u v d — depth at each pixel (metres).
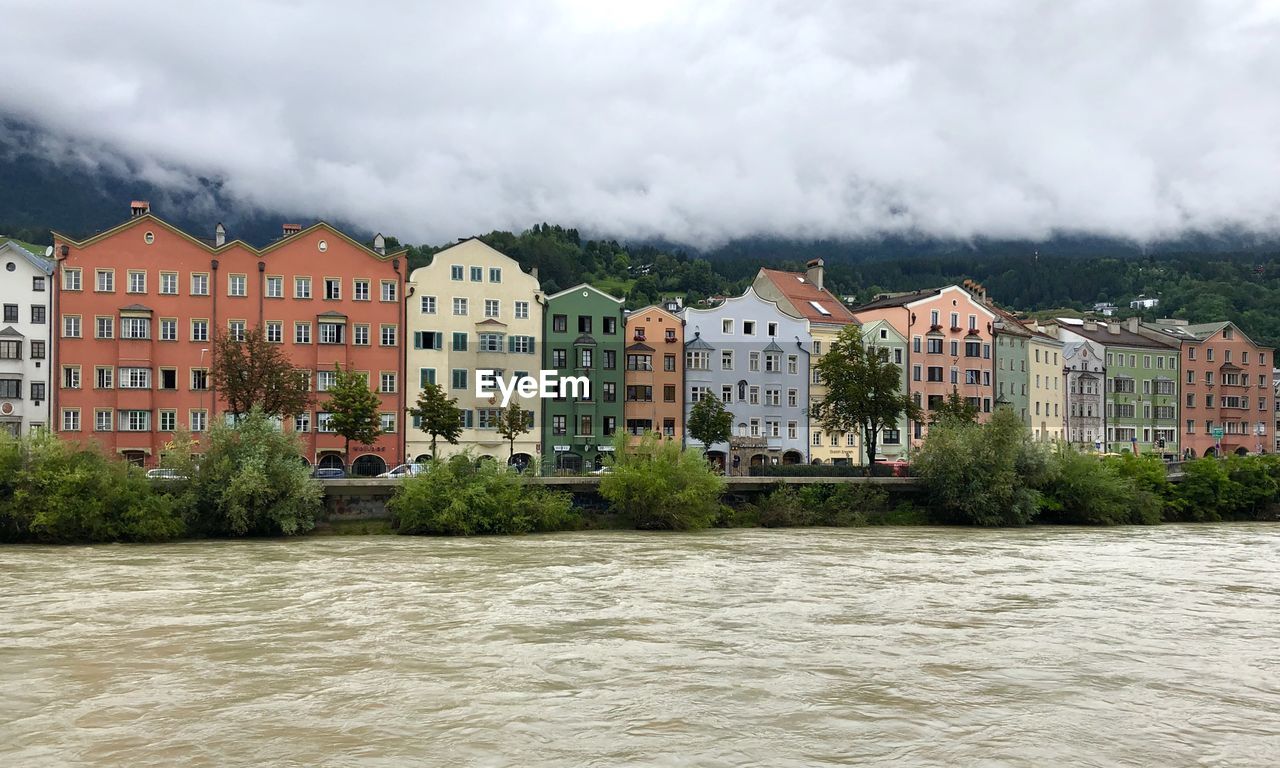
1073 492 74.19
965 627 29.81
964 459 70.56
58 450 54.25
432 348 89.00
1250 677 23.95
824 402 84.12
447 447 88.44
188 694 21.53
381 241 91.00
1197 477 81.75
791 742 18.47
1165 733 19.42
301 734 18.73
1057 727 19.67
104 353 80.81
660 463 64.44
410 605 33.12
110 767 17.02
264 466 57.03
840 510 69.94
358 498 61.38
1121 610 33.19
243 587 37.09
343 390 74.56
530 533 61.56
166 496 55.81
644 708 20.56
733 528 66.75
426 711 20.25
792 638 27.86
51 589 36.44
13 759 17.41
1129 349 135.62
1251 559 49.16
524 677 23.14
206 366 82.88
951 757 17.80
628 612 31.88
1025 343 121.75
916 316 111.75
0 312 79.25
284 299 85.00
